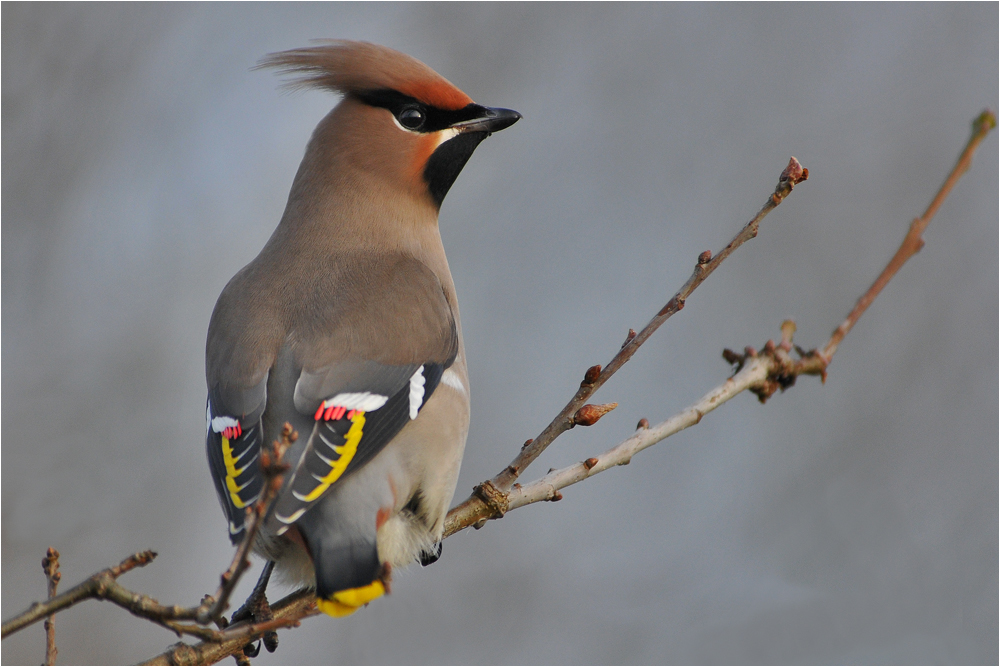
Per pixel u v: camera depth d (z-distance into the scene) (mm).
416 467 8969
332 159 10609
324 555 8008
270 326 9102
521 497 9320
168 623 6227
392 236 10422
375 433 8602
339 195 10477
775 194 8516
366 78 10664
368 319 9148
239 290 9648
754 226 8586
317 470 8133
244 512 7914
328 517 8164
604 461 9391
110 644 15836
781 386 9320
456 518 9312
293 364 8789
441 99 10727
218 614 5988
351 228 10336
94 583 6219
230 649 7547
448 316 9719
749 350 9383
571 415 9117
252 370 8781
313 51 10781
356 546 8070
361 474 8406
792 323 9367
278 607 8859
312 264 9883
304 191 10633
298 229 10398
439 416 9195
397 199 10562
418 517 9133
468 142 10789
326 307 9242
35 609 6180
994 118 8227
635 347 8906
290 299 9375
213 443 8617
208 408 8883
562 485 9297
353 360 8867
